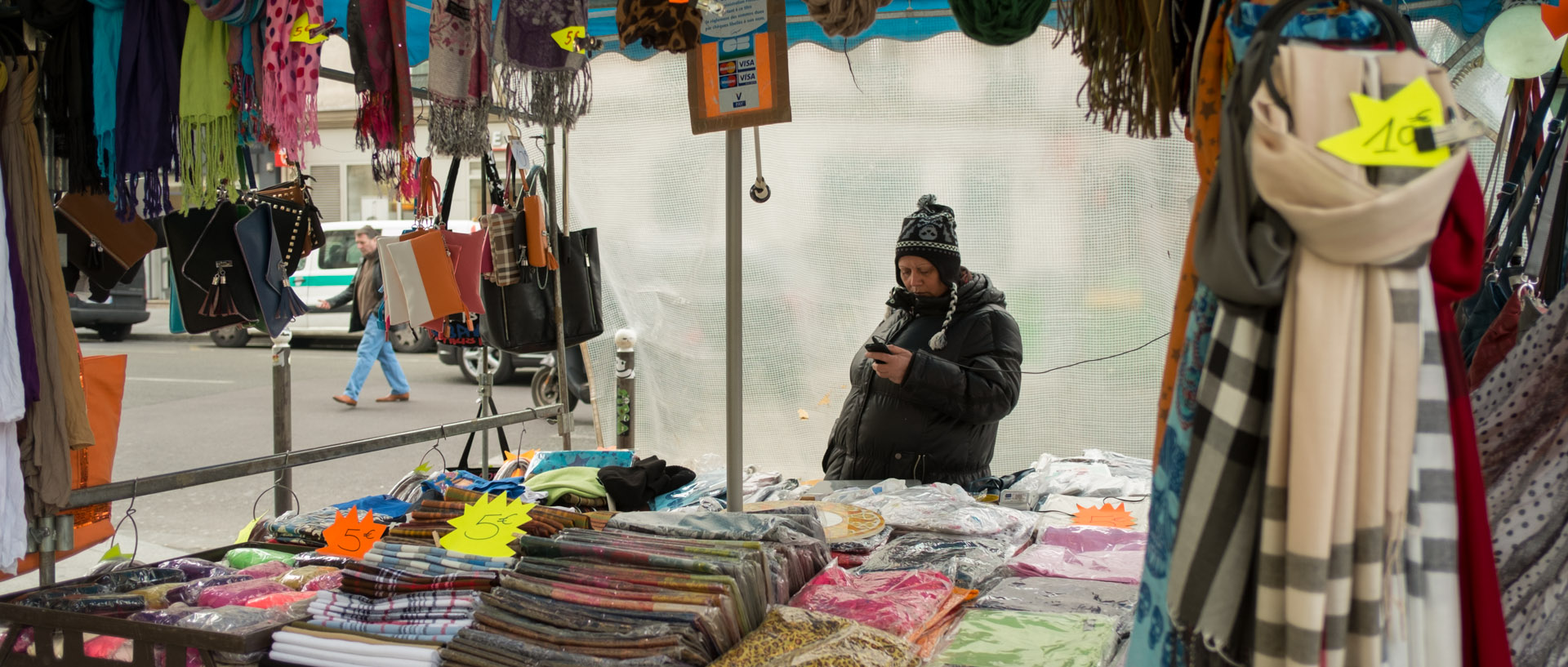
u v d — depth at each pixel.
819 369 4.16
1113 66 1.48
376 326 8.33
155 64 2.26
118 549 2.23
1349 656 1.06
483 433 3.38
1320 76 1.04
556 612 1.63
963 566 2.12
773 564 1.78
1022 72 3.76
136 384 9.59
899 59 3.85
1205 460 1.11
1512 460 1.49
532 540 1.83
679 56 4.12
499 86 2.26
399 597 1.79
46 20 2.20
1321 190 0.99
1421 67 1.06
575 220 4.29
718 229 4.18
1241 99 1.09
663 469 2.96
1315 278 1.03
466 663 1.60
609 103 4.22
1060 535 2.44
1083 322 3.84
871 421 3.15
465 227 7.21
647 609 1.59
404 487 2.90
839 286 4.05
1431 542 1.09
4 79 2.06
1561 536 1.43
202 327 2.96
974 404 2.95
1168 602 1.15
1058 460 3.38
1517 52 2.19
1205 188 1.26
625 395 3.99
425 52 3.29
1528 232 2.23
